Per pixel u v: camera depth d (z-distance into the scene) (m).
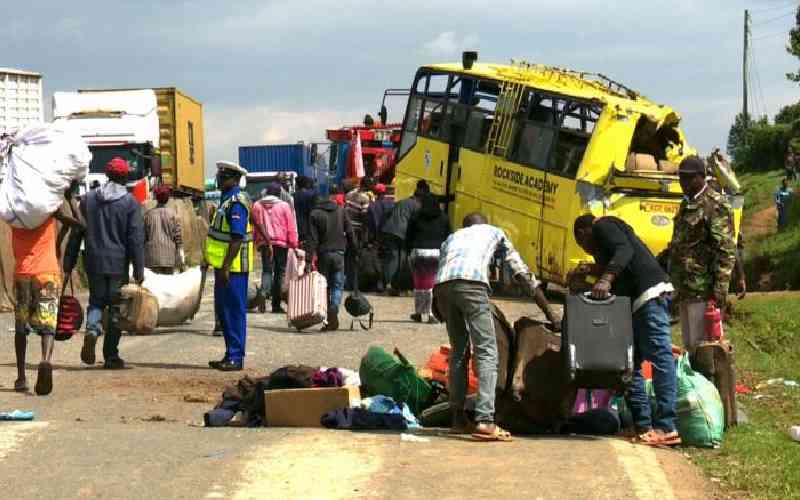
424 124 30.14
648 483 8.74
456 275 10.62
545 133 26.12
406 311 23.58
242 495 8.32
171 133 41.84
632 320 10.55
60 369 15.25
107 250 15.06
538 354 10.95
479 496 8.33
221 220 15.42
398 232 21.31
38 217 12.76
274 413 11.26
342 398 11.27
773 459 9.78
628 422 11.43
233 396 11.51
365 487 8.55
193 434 10.58
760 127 75.69
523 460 9.51
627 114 24.64
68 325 14.33
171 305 20.12
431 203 21.47
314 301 19.36
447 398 11.69
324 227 19.70
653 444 10.44
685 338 11.94
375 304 25.11
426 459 9.52
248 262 15.43
